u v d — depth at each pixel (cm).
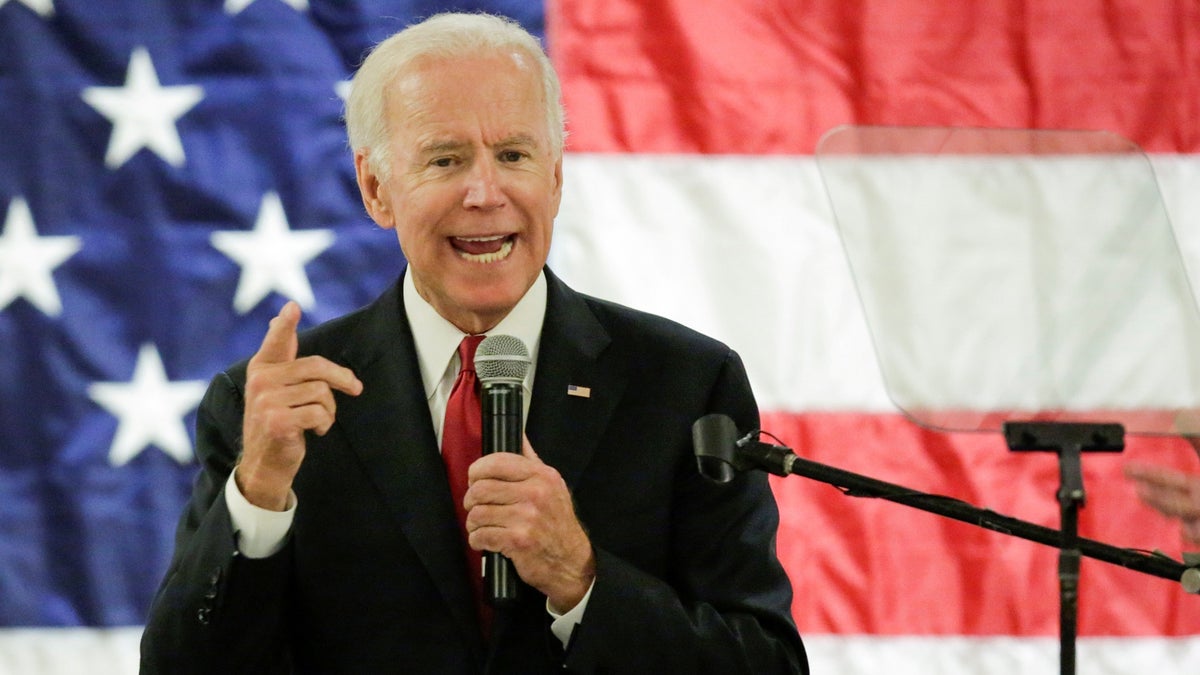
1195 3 1480
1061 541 728
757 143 1457
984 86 1467
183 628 799
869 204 772
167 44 1470
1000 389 738
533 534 767
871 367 1427
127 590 1418
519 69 873
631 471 870
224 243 1452
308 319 1443
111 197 1451
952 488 1418
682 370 906
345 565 843
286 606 841
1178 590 1406
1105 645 1404
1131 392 731
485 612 836
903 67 1469
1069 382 735
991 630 1406
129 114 1459
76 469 1425
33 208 1446
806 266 1438
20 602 1409
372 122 897
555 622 808
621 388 891
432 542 835
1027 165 763
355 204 1462
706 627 822
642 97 1461
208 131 1461
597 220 1442
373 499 852
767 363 1427
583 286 1434
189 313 1442
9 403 1427
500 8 1471
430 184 854
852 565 1412
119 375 1434
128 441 1430
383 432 866
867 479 747
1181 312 738
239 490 799
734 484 889
